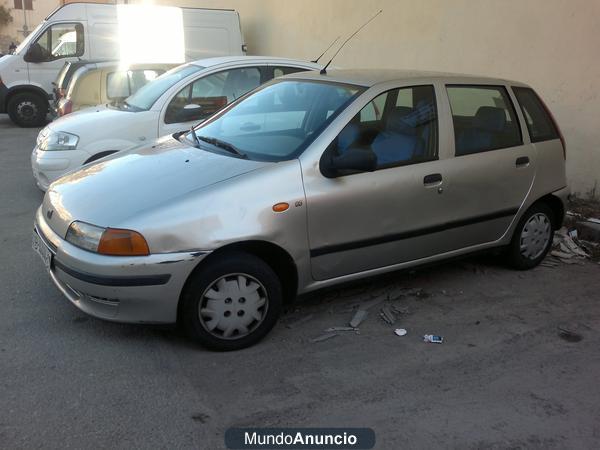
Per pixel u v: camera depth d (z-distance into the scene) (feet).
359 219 12.61
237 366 11.22
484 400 10.43
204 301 11.28
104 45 42.22
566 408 10.28
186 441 9.07
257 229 11.28
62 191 12.62
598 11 20.72
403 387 10.72
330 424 9.62
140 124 20.81
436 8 27.22
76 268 10.98
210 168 12.17
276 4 41.83
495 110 15.37
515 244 16.05
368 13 31.83
